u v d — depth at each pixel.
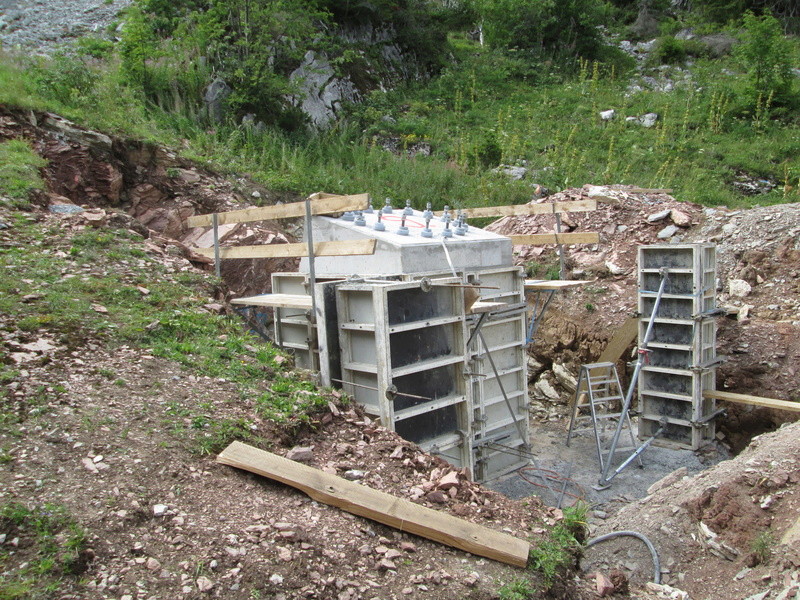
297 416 5.14
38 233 7.61
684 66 25.38
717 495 5.83
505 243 8.08
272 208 7.18
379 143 17.97
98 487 3.92
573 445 8.99
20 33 18.06
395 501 4.41
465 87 22.53
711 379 9.04
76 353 5.31
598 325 10.57
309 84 17.75
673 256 8.81
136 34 14.98
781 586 4.80
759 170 17.77
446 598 3.81
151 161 11.32
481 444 7.25
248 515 4.03
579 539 4.92
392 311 6.16
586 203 8.53
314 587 3.62
